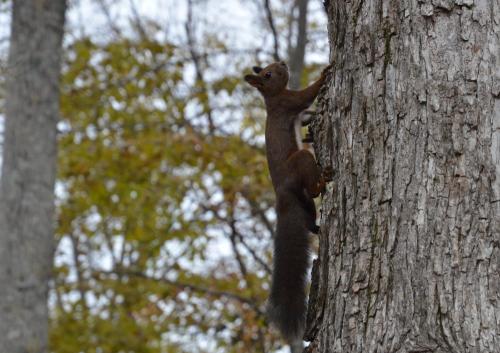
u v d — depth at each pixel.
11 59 13.09
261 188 14.97
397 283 4.91
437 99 5.11
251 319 14.31
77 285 15.23
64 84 16.22
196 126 16.81
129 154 15.41
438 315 4.73
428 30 5.26
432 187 4.96
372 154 5.31
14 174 12.60
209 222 15.45
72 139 16.34
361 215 5.26
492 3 5.21
